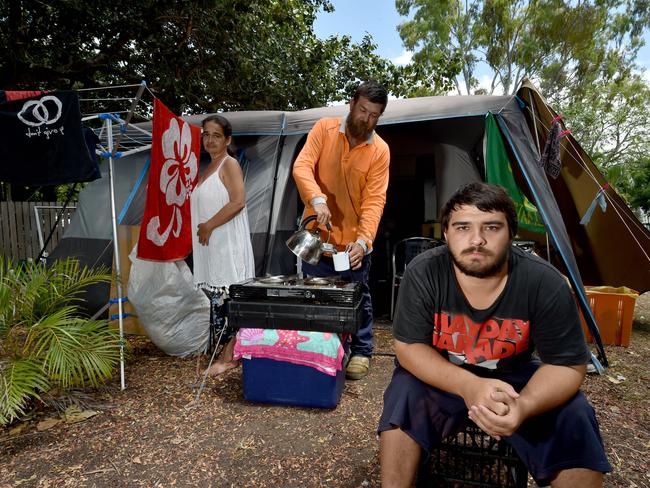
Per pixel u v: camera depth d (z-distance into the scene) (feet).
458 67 38.27
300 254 8.41
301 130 13.88
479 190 4.47
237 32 27.71
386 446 4.81
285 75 30.73
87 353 8.39
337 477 6.38
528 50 79.61
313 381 8.41
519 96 13.03
